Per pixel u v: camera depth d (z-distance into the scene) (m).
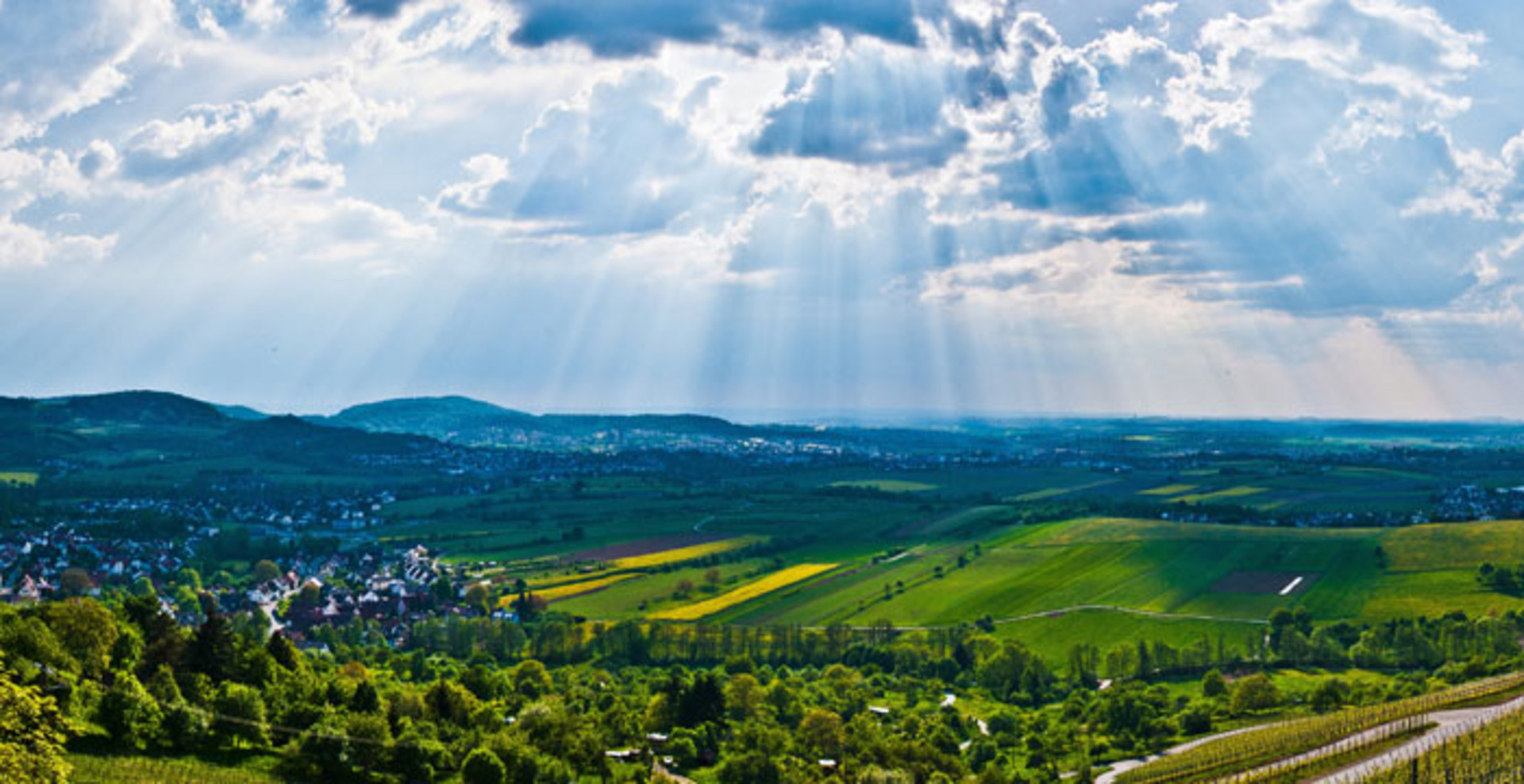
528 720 181.88
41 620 157.75
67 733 133.50
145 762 134.50
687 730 192.38
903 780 171.25
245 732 147.25
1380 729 193.12
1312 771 169.75
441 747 152.25
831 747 191.12
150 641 178.25
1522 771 157.38
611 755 179.62
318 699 166.12
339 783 143.00
